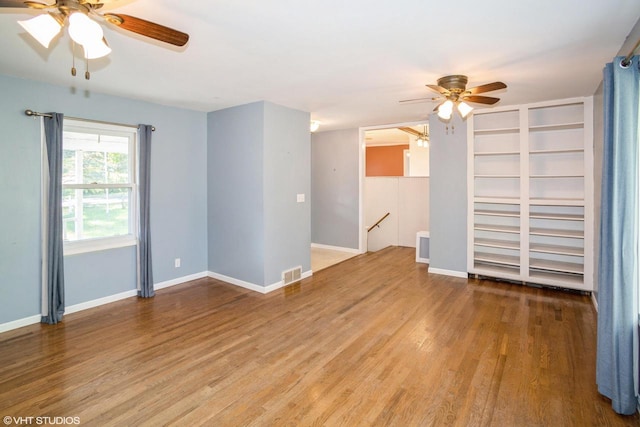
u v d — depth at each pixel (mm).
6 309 3359
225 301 4180
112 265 4148
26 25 1604
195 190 5000
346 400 2287
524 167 4613
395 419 2104
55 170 3523
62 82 3521
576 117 4559
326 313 3793
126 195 4312
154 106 4465
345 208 6867
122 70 3145
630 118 2078
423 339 3158
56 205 3533
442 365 2713
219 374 2600
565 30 2350
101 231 4098
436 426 2043
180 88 3758
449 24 2252
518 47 2637
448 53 2756
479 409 2193
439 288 4633
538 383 2465
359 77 3371
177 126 4730
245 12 2078
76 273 3842
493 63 2984
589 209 4250
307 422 2082
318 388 2422
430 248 5398
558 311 3816
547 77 3402
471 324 3482
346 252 6863
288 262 4840
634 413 2127
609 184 2268
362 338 3186
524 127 4598
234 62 2941
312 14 2105
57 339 3174
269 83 3561
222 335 3258
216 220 5039
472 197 4980
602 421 2082
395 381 2500
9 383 2484
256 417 2125
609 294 2270
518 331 3316
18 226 3416
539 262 4785
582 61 2947
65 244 3766
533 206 4961
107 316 3713
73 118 3709
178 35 1900
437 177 5258
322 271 5527
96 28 1610
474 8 2045
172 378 2547
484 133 5102
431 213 5340
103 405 2242
